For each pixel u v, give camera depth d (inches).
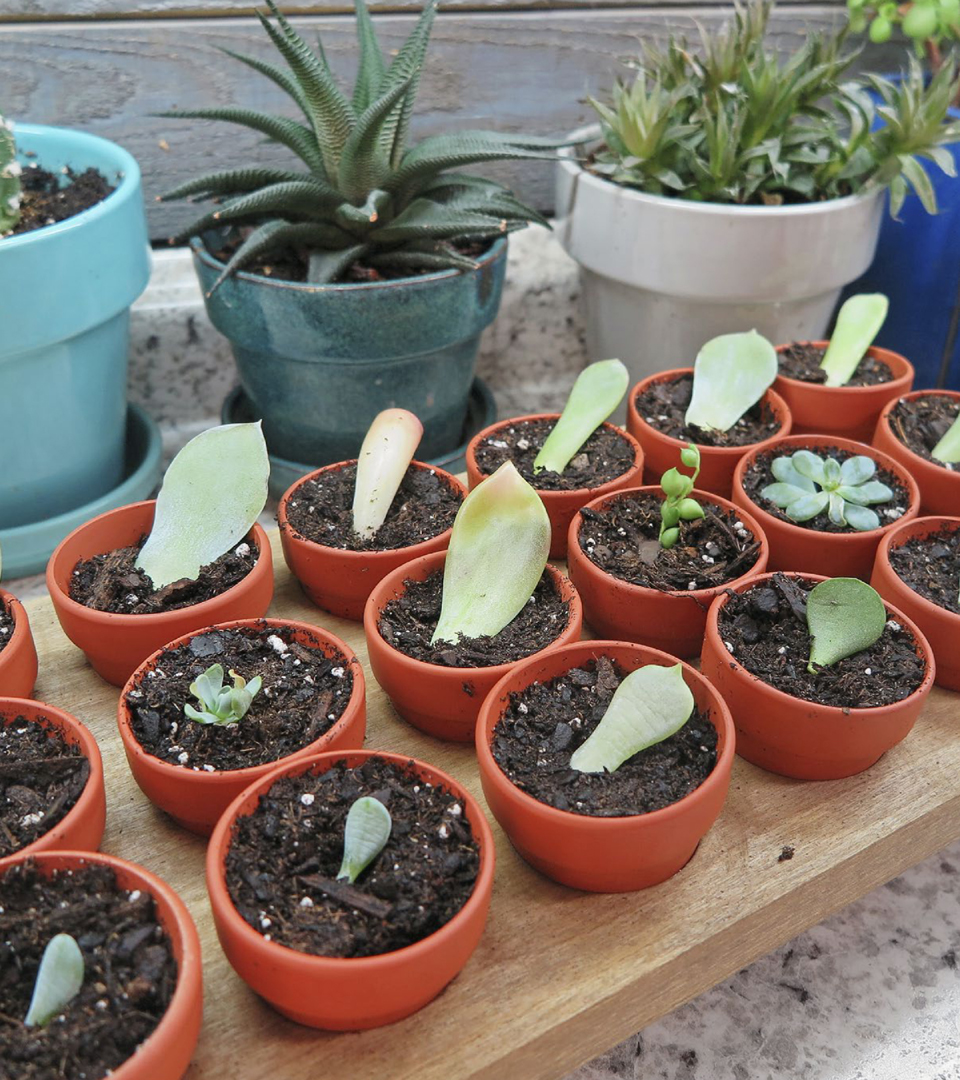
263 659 28.7
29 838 23.5
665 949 24.6
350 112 36.7
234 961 21.5
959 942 30.7
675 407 39.9
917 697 26.7
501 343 51.6
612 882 25.2
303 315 37.1
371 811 22.5
